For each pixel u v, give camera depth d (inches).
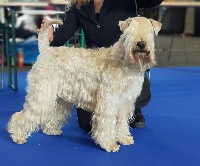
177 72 242.7
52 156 102.4
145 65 98.5
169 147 109.9
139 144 112.6
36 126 110.5
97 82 105.6
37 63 107.2
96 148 109.1
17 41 271.9
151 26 97.3
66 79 107.3
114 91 101.9
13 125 112.2
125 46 96.2
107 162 98.3
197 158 101.2
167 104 163.0
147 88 130.0
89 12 122.9
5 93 185.2
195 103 165.2
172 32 275.0
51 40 122.6
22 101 169.2
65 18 126.8
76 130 128.0
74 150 107.3
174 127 129.9
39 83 104.9
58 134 121.5
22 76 231.3
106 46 123.5
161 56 326.6
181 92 187.6
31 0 221.9
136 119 128.7
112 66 102.2
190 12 516.4
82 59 106.3
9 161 98.4
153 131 125.6
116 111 104.6
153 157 102.0
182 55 334.6
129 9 123.3
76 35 190.4
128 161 99.0
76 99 110.2
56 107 115.3
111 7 122.0
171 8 270.1
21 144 111.6
